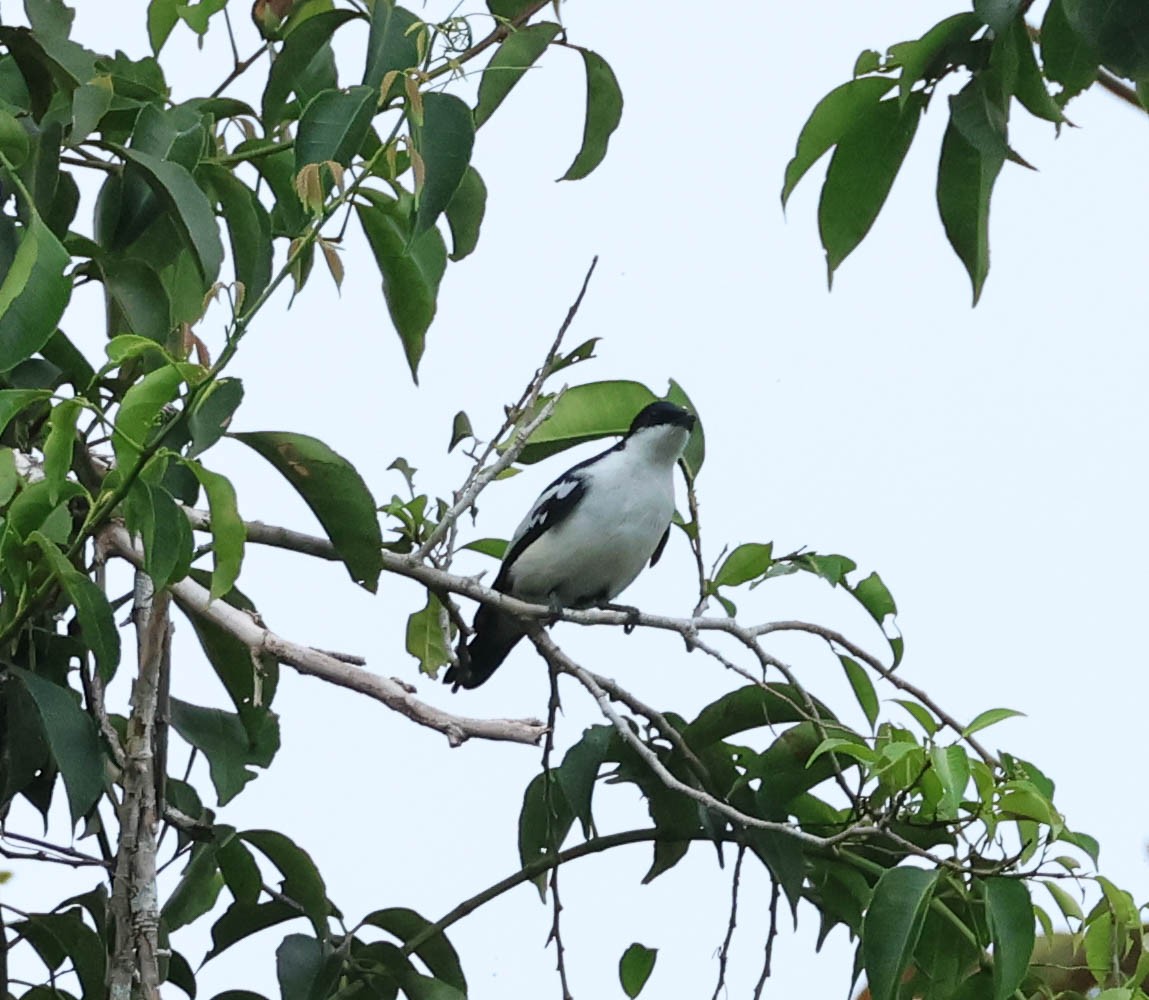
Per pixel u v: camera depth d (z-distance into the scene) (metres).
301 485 8.78
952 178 9.54
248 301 9.09
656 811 10.70
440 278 10.11
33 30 9.29
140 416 6.98
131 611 8.98
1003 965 8.52
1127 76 8.03
